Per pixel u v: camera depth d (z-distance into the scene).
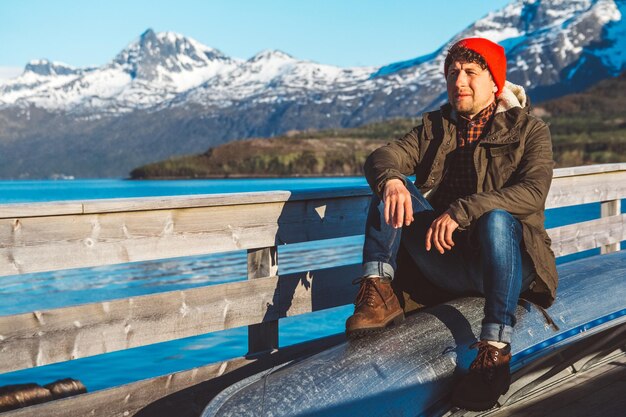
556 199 4.51
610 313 3.13
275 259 3.24
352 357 2.49
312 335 8.57
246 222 3.10
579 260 3.59
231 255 19.44
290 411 2.25
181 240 2.90
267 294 3.15
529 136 2.74
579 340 2.93
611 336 3.19
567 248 4.65
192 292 2.90
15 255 2.49
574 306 3.03
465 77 2.74
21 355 2.49
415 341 2.58
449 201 2.88
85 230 2.64
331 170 181.75
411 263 2.97
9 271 2.48
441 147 2.86
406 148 2.92
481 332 2.53
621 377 3.15
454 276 2.79
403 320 2.70
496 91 2.83
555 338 2.84
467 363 2.61
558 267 3.41
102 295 13.80
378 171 2.73
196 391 2.97
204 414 2.26
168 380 2.88
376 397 2.37
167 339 2.84
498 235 2.51
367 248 2.70
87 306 2.63
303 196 3.26
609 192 5.00
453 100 2.78
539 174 2.65
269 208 3.17
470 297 2.85
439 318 2.70
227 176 191.12
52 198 83.50
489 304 2.52
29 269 2.52
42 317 2.54
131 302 2.74
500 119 2.77
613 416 2.69
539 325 2.81
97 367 7.60
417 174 2.98
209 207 2.96
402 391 2.41
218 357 7.77
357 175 174.88
